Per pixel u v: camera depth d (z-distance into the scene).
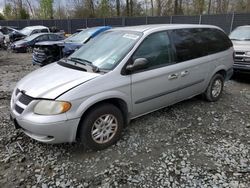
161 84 4.18
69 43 9.18
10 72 9.62
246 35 8.45
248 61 7.18
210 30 5.29
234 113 5.00
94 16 36.72
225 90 6.68
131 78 3.74
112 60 3.78
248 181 3.00
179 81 4.49
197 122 4.55
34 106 3.21
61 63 4.17
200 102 5.55
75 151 3.62
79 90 3.25
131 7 36.81
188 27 4.81
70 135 3.28
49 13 42.97
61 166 3.29
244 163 3.33
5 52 16.91
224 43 5.55
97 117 3.49
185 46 4.61
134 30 4.27
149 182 2.99
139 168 3.24
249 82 7.58
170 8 34.78
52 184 2.97
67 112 3.17
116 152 3.59
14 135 4.05
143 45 3.96
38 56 9.69
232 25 18.92
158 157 3.47
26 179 3.06
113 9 37.19
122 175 3.11
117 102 3.76
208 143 3.84
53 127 3.13
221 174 3.12
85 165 3.31
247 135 4.11
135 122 4.50
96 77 3.45
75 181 3.02
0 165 3.32
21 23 30.34
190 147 3.72
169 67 4.26
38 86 3.39
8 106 5.43
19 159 3.43
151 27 4.34
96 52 4.16
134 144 3.79
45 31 20.44
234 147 3.72
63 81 3.41
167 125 4.41
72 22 28.08
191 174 3.12
